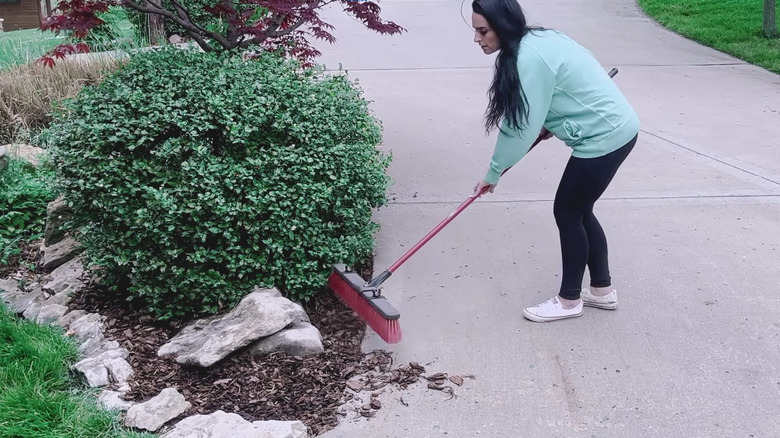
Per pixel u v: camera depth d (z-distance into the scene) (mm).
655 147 6301
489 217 4996
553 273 4262
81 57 8211
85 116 3916
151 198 3582
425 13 14047
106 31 8797
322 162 3777
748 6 13078
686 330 3664
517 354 3527
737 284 4066
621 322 3756
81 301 4078
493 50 3393
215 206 3592
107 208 3646
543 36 3344
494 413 3129
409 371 3416
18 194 5125
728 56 10055
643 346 3549
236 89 3914
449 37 11586
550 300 3814
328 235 3916
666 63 9641
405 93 8273
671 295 3980
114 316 3893
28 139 6676
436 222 4953
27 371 3369
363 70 9453
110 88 4047
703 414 3072
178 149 3652
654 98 7922
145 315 3885
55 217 4727
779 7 12781
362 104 4422
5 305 4102
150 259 3684
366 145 4184
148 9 4895
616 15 13430
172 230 3574
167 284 3705
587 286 4082
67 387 3361
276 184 3715
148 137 3656
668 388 3242
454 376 3371
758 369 3346
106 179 3650
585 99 3383
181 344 3572
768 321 3713
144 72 4203
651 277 4168
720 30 11477
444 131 6867
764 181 5477
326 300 4000
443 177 5734
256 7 5105
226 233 3588
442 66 9609
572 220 3623
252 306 3598
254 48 5273
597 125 3400
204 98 3836
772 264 4266
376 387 3312
